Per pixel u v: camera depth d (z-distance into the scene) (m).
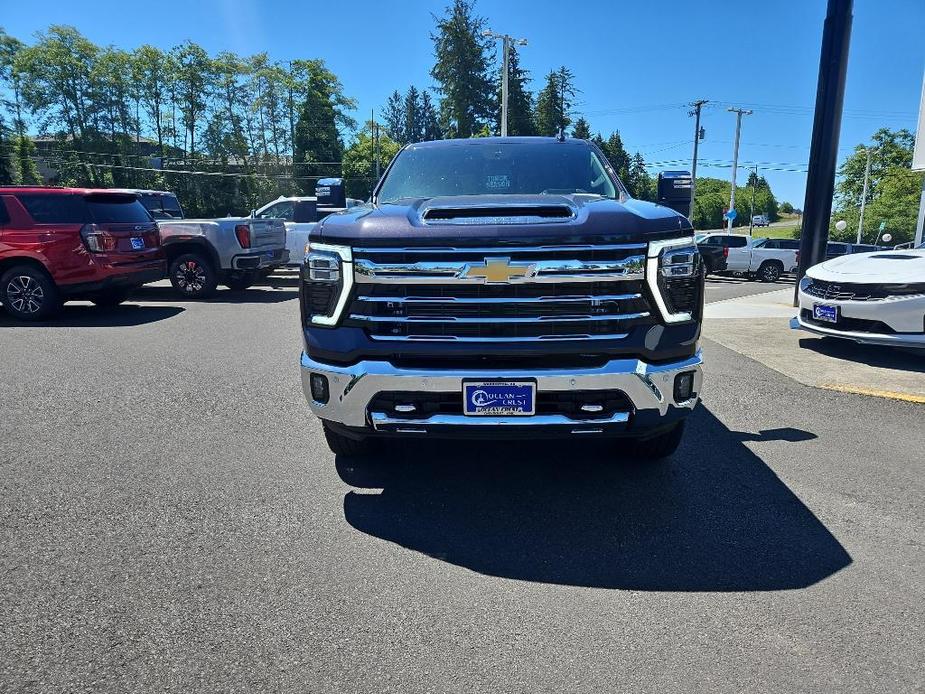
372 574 2.82
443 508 3.46
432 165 4.64
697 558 2.96
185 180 65.06
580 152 4.70
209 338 7.94
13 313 9.07
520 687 2.14
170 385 5.79
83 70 62.69
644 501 3.55
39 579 2.76
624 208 3.24
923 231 14.45
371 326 3.15
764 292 16.28
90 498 3.54
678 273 3.12
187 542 3.08
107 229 9.11
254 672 2.20
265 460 4.10
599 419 3.13
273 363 6.66
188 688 2.13
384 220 3.22
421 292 3.11
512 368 3.08
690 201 4.40
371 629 2.44
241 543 3.08
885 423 4.87
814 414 5.08
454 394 3.11
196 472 3.90
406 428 3.19
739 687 2.14
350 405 3.20
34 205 8.95
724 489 3.70
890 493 3.65
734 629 2.44
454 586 2.73
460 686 2.14
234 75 66.94
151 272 9.81
